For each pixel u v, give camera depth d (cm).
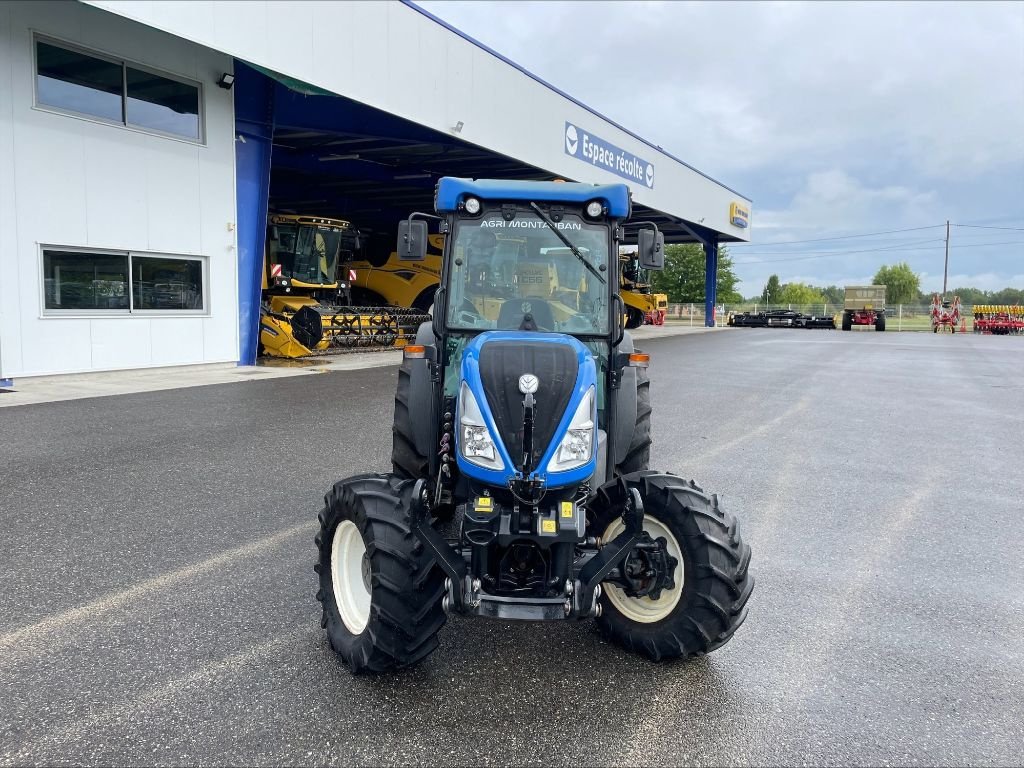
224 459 686
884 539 527
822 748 285
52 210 1091
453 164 2209
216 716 294
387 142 1870
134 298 1226
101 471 635
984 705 317
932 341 3031
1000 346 2720
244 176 1400
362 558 347
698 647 336
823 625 391
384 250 2405
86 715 292
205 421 855
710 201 3731
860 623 394
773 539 524
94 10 1125
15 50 1034
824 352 2264
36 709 295
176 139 1256
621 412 451
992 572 467
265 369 1371
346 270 1998
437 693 318
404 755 274
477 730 291
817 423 986
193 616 378
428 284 2319
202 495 576
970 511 596
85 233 1134
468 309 426
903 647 368
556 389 337
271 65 1266
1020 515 586
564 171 2292
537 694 319
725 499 621
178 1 1116
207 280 1336
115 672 324
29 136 1058
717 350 2272
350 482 352
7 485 589
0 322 1046
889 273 9600
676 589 343
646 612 354
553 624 389
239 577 427
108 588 409
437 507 409
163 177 1242
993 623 396
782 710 311
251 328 1436
